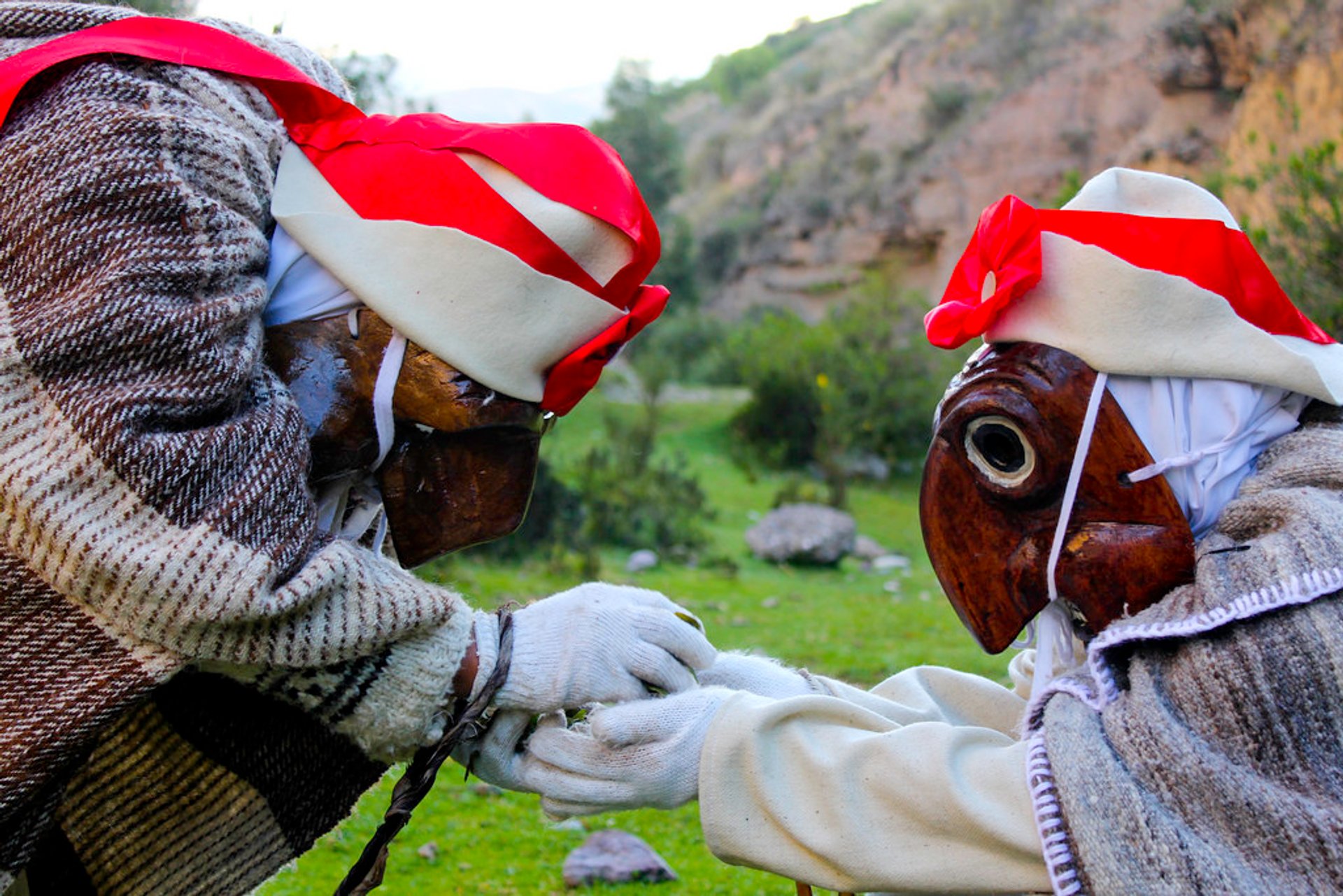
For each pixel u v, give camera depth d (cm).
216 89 191
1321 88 1433
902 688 228
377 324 195
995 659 758
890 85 3606
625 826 443
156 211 173
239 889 215
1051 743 172
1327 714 159
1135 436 181
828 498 1504
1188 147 2205
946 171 3030
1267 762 160
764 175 3925
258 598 171
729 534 1322
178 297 173
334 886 376
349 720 194
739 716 191
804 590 1064
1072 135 2766
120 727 209
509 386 194
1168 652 172
